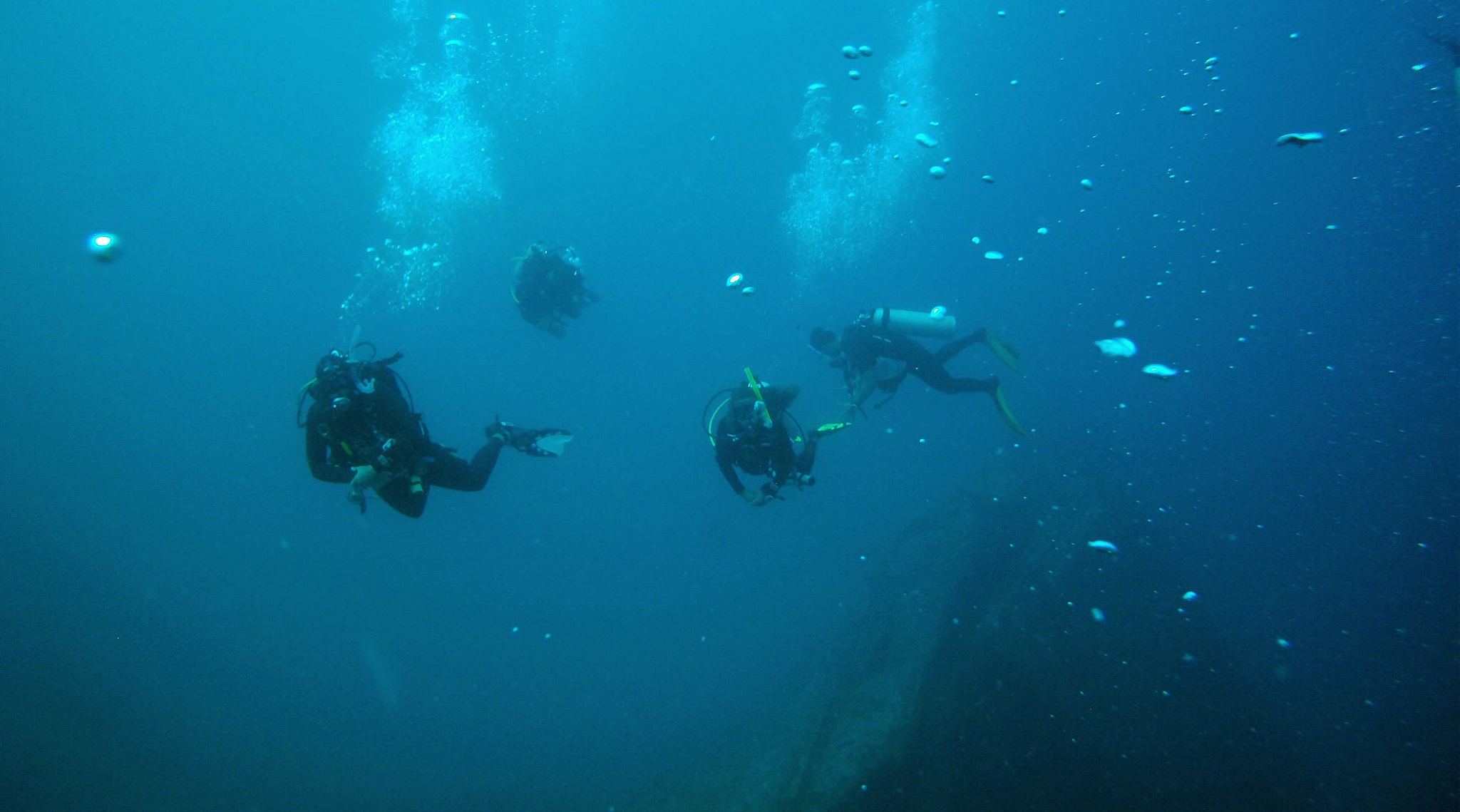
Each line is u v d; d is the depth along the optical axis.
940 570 6.78
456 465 3.48
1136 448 11.90
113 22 30.34
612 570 20.41
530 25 28.00
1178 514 10.14
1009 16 29.91
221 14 30.31
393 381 3.19
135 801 9.96
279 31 31.42
